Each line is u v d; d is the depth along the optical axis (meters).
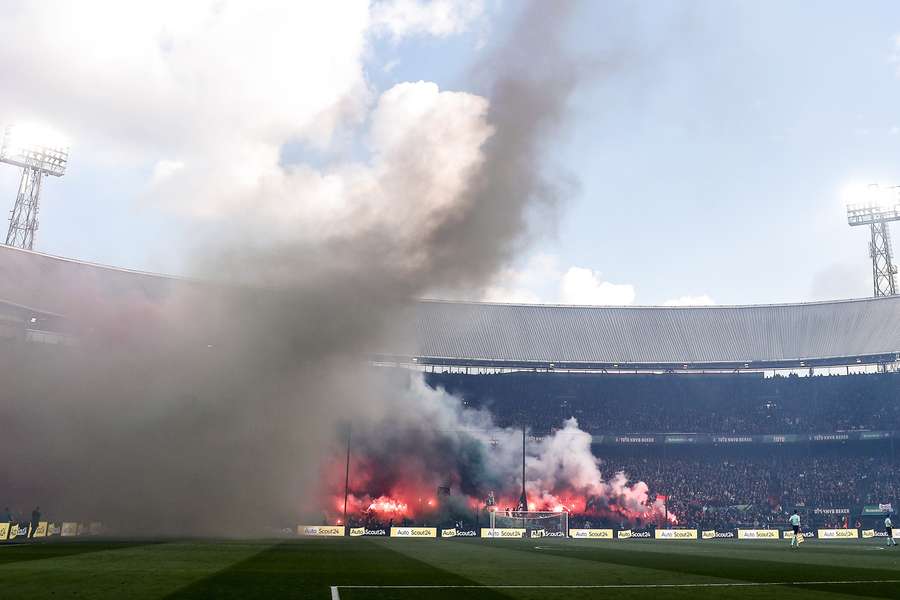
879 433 81.62
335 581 20.00
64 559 25.61
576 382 95.38
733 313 96.31
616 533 69.12
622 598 17.56
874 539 65.81
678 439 86.50
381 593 17.58
